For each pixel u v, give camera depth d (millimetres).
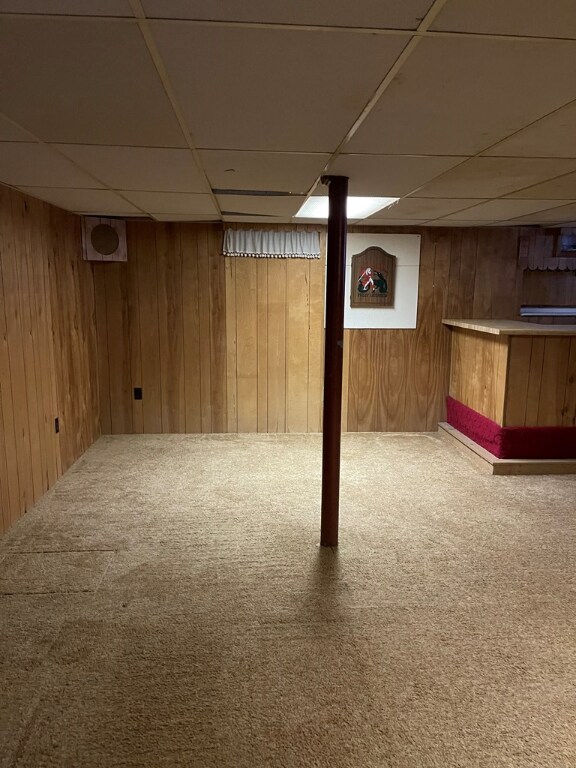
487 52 1257
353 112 1668
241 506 3252
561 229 4680
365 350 4773
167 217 4121
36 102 1571
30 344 3180
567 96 1529
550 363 3783
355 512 3189
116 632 2070
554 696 1783
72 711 1692
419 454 4285
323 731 1631
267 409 4789
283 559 2633
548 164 2316
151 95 1521
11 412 2922
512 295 4777
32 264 3205
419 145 2020
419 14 1080
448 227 4621
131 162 2283
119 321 4551
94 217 4137
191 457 4145
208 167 2373
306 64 1322
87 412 4316
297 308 4645
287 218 4121
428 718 1686
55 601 2264
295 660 1933
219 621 2145
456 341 4688
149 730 1625
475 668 1908
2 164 2318
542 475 3820
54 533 2875
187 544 2771
